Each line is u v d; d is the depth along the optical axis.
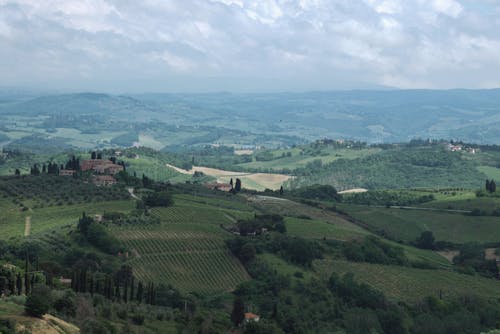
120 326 156.25
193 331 174.38
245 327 193.75
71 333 134.25
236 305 197.00
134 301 193.25
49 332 128.38
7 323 125.19
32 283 165.88
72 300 150.75
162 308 193.12
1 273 163.50
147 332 159.00
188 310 197.12
